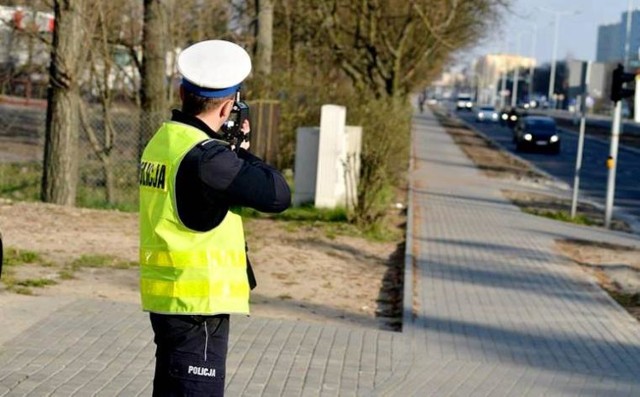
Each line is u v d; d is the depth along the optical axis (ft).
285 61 135.33
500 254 68.28
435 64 183.83
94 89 88.33
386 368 35.06
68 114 77.15
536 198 124.88
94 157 85.87
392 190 104.53
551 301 51.55
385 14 144.46
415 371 35.12
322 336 39.19
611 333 44.21
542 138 226.99
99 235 62.13
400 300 50.60
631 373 36.91
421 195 109.81
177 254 18.62
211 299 18.62
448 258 64.64
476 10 147.43
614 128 96.07
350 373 33.96
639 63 198.70
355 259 62.64
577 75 102.89
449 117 445.37
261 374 32.96
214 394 19.04
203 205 18.45
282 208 18.72
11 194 84.99
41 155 99.35
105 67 84.17
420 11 136.87
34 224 64.28
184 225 18.56
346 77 149.79
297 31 141.08
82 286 46.39
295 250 63.16
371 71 147.33
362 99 110.52
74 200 78.38
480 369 36.24
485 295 52.16
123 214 73.31
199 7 104.58
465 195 115.55
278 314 44.83
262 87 106.93
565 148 251.60
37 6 87.30
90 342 35.32
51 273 48.65
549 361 38.22
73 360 32.94
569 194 135.23
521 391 33.50
